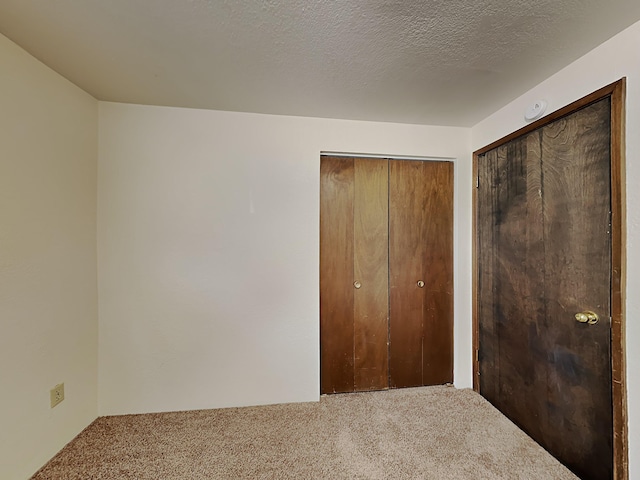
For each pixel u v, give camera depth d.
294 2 1.03
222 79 1.56
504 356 1.88
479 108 1.88
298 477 1.38
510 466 1.45
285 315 2.01
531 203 1.65
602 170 1.26
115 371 1.85
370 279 2.18
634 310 1.16
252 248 1.97
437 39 1.23
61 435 1.54
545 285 1.56
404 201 2.20
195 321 1.92
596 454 1.29
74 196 1.63
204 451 1.55
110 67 1.45
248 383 1.98
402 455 1.52
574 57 1.36
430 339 2.24
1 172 1.24
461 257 2.20
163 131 1.87
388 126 2.11
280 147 1.99
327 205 2.12
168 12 1.08
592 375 1.31
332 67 1.44
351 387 2.17
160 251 1.88
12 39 1.25
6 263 1.26
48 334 1.46
